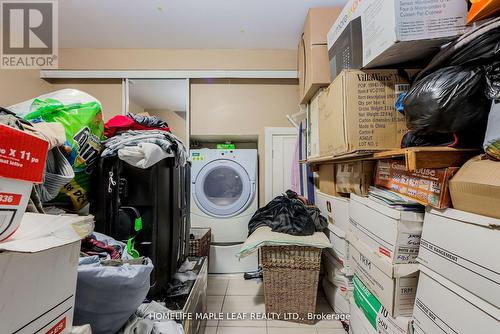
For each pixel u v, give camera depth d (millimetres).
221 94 2693
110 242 1021
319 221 1995
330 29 1707
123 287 771
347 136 1241
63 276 542
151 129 1405
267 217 2051
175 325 961
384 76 1232
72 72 2541
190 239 2152
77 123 1048
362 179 1420
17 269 427
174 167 1394
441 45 947
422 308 901
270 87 2703
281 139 2711
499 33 681
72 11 1986
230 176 2709
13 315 420
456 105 774
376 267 1149
